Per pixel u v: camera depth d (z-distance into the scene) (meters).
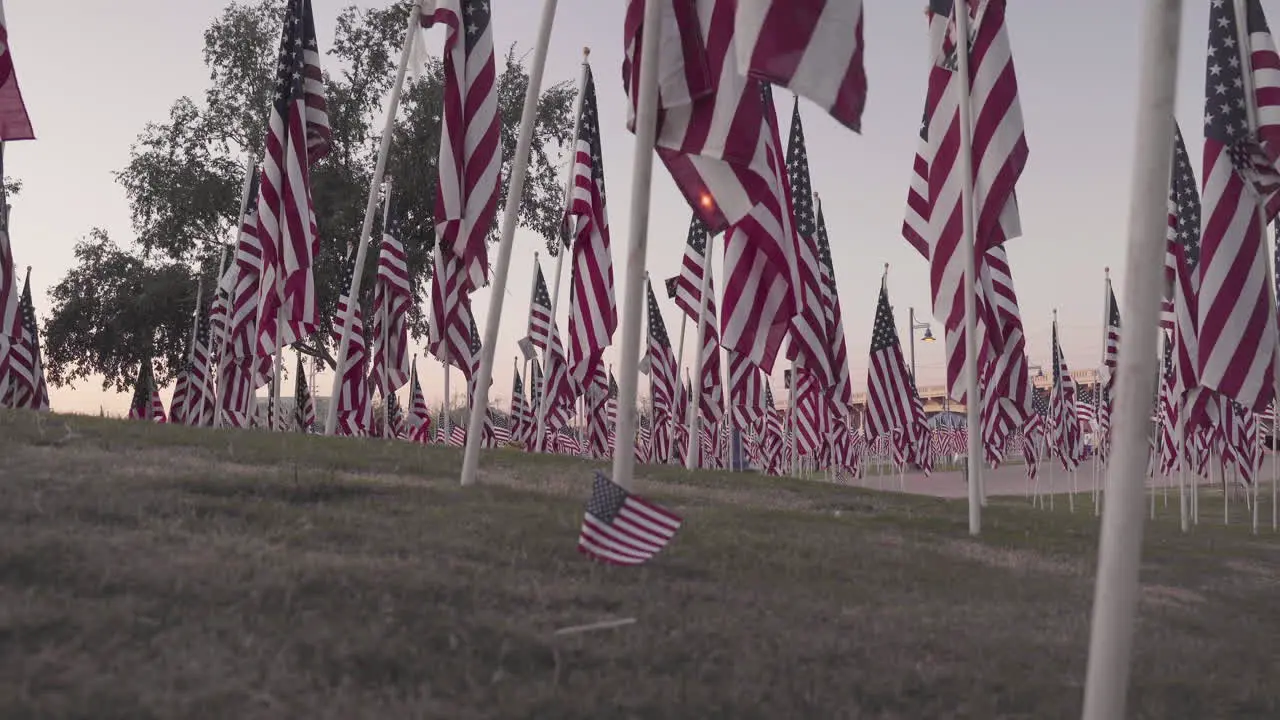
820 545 10.54
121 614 5.66
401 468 12.77
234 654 5.43
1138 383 4.47
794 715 5.77
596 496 8.23
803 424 32.12
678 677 6.00
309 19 18.97
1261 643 8.98
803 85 8.56
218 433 14.22
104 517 7.70
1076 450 51.16
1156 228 4.49
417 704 5.19
